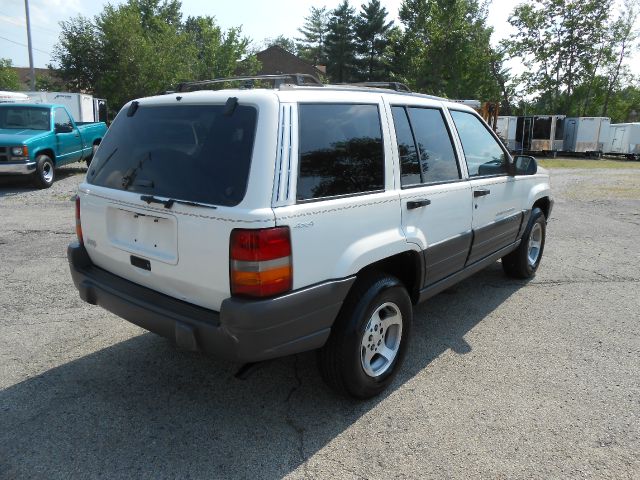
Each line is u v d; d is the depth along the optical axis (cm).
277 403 320
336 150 286
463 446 279
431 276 369
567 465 263
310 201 266
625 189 1417
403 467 262
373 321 315
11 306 466
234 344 249
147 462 262
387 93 339
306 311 265
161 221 279
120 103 3688
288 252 252
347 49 6219
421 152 356
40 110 1220
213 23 4281
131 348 390
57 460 262
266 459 266
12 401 315
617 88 4591
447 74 3803
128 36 3594
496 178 448
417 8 4406
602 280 577
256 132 253
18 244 677
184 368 361
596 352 395
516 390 337
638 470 260
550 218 963
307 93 280
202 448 274
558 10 4134
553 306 494
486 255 455
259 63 4638
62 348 388
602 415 308
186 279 270
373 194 305
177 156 281
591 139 3036
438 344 408
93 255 340
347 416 307
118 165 316
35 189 1151
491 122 2536
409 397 329
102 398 321
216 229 250
